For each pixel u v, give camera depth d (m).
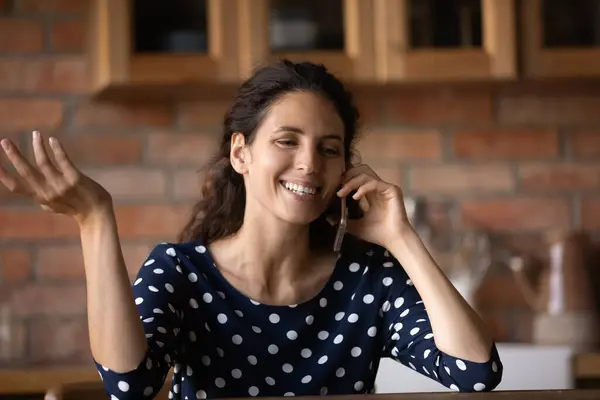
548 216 4.00
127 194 3.86
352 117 2.18
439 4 3.68
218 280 2.11
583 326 3.75
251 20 3.61
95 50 3.77
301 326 2.12
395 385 3.24
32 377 3.30
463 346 2.00
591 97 4.02
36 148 1.68
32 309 3.79
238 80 3.59
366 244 2.26
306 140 2.05
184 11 3.61
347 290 2.18
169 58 3.58
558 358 3.37
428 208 3.95
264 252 2.11
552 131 4.01
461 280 3.90
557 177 4.01
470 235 3.94
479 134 3.99
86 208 1.74
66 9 3.84
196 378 2.06
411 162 3.97
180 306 2.05
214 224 2.21
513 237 3.98
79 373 3.33
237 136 2.15
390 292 2.18
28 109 3.81
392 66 3.64
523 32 3.72
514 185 3.99
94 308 1.75
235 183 2.21
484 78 3.67
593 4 3.75
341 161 2.10
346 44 3.67
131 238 3.86
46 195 1.70
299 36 3.65
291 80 2.09
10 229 3.80
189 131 3.89
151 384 1.79
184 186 3.89
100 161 3.85
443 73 3.65
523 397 1.50
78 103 3.84
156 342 1.84
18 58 3.81
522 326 3.95
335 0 3.67
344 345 2.14
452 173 3.98
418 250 2.12
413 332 2.11
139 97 3.85
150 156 3.88
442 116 3.98
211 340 2.08
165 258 2.10
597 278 3.96
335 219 2.23
